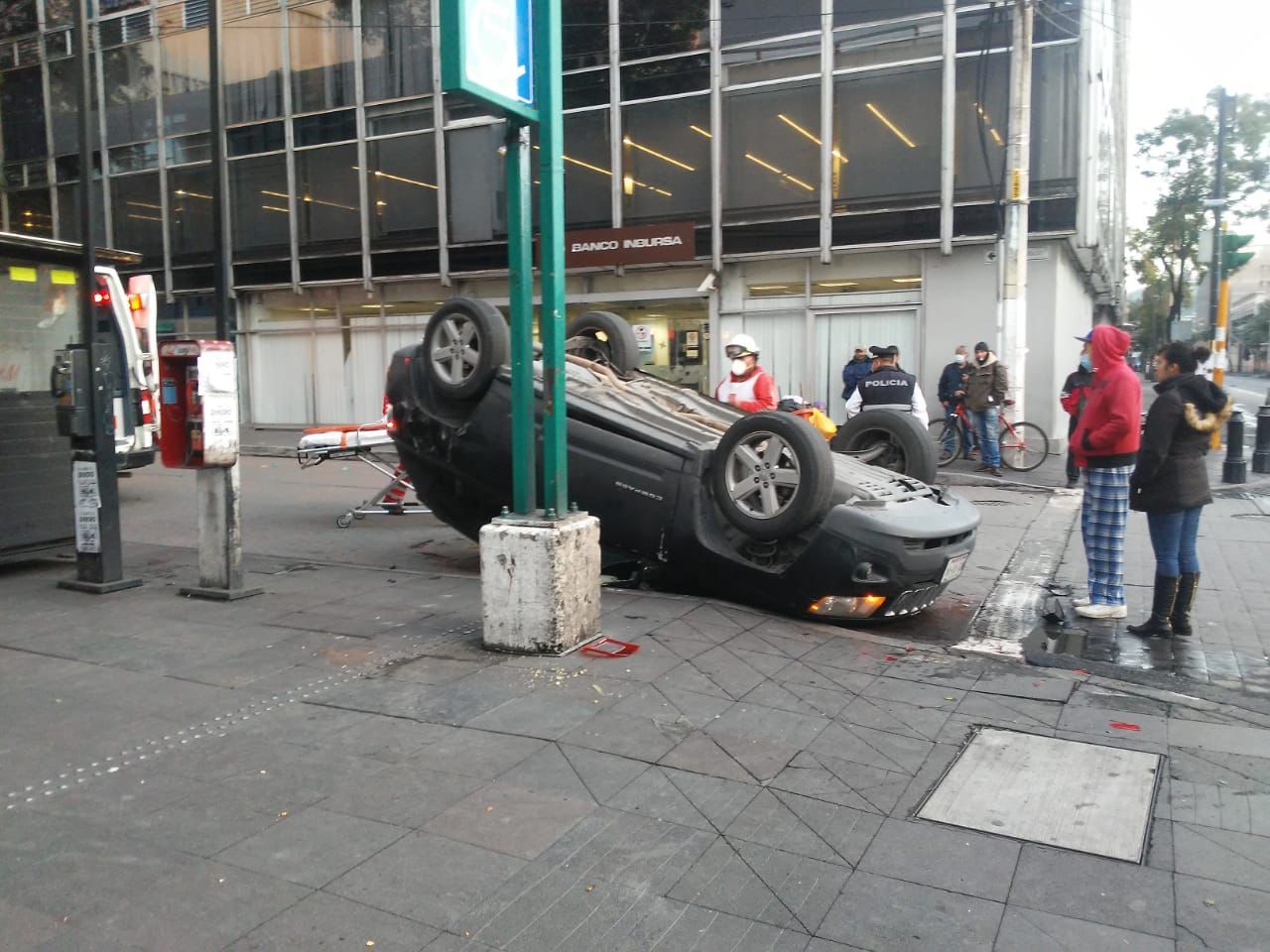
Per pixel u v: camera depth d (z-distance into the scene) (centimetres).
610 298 1936
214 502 666
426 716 444
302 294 2328
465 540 958
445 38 454
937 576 604
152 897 300
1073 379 1295
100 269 1087
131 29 2420
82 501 686
